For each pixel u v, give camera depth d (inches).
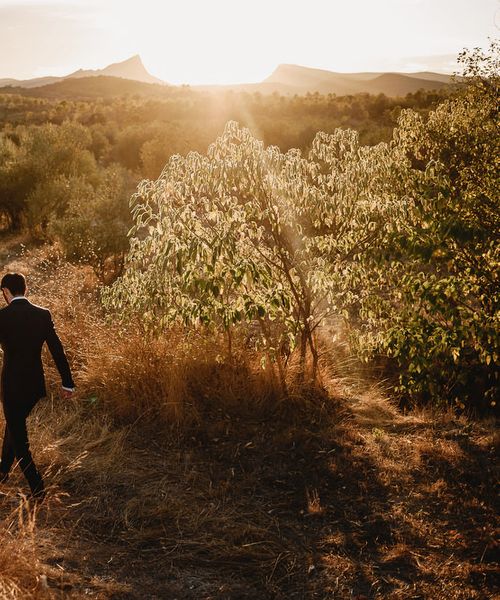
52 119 3479.3
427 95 2278.5
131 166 1483.8
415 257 172.4
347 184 225.0
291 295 228.1
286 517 165.8
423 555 150.8
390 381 277.0
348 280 224.1
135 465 185.8
